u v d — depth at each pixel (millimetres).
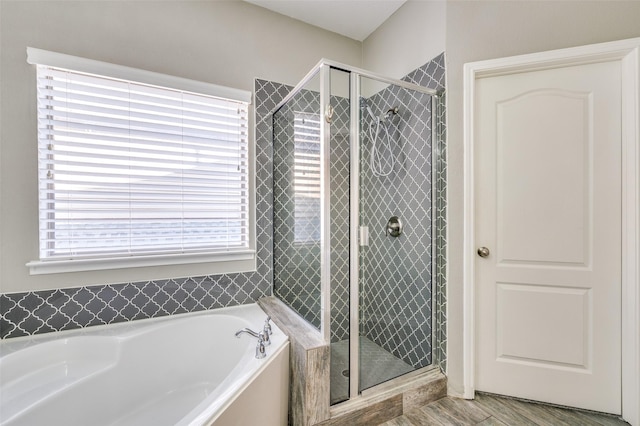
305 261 1766
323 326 1554
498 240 1780
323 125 1599
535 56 1645
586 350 1638
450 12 1837
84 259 1651
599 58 1567
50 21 1563
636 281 1496
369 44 2553
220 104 2043
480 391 1814
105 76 1675
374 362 1698
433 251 1935
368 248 1712
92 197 1692
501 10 1720
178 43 1893
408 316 1850
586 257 1636
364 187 1707
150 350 1654
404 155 1835
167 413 1558
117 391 1514
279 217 2133
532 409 1670
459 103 1813
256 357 1364
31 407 1205
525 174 1729
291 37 2297
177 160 1918
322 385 1440
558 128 1669
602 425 1522
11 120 1498
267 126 2195
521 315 1741
